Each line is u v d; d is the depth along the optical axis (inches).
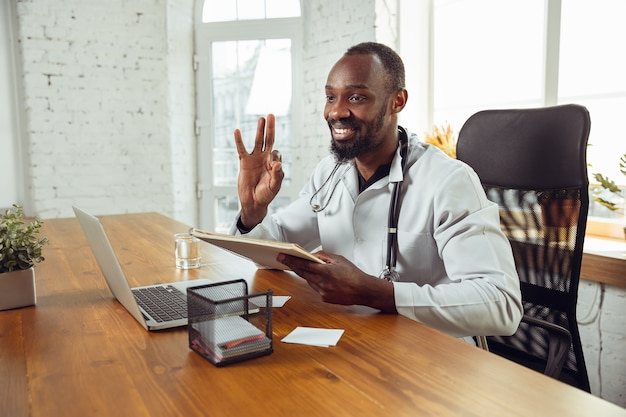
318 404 29.1
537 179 57.6
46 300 50.3
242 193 56.9
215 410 28.7
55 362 35.7
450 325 44.6
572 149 54.6
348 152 54.6
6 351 37.9
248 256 48.7
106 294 52.0
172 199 164.4
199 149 171.3
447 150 110.7
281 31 159.8
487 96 113.3
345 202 60.4
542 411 28.0
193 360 35.6
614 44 87.9
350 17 134.7
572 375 54.1
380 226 57.9
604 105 90.1
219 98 169.5
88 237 46.9
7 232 47.8
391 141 56.7
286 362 34.9
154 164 161.5
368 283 43.9
